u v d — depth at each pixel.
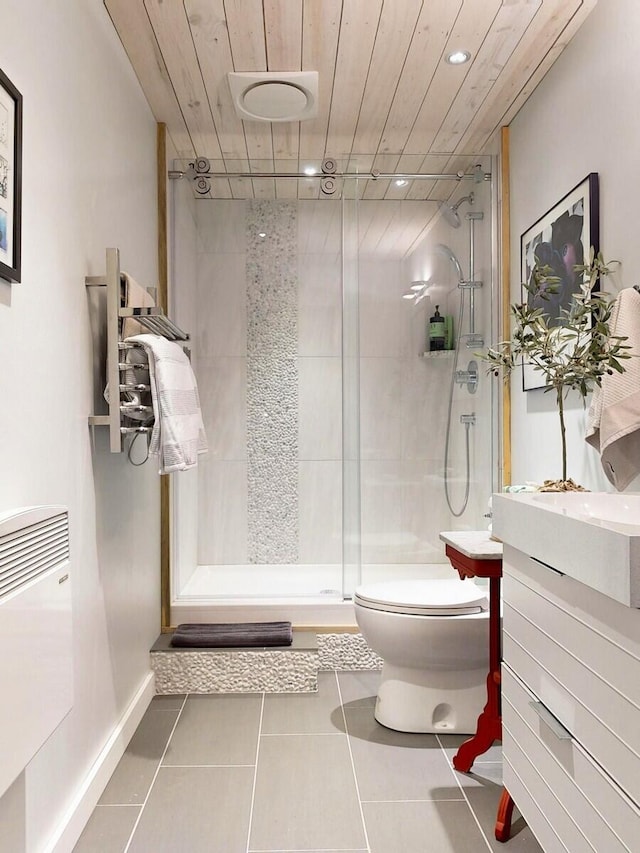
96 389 2.16
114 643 2.35
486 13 2.31
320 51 2.55
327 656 3.24
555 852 1.38
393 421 3.41
